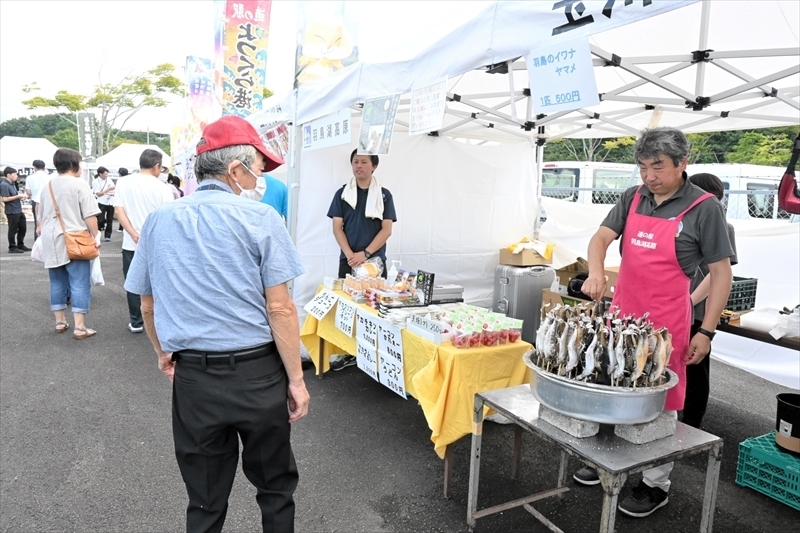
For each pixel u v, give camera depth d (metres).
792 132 15.19
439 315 2.94
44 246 5.04
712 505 1.91
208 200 1.63
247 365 1.64
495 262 6.11
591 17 1.77
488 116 5.10
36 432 3.28
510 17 2.12
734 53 2.60
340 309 3.79
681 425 1.99
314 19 4.13
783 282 4.48
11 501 2.55
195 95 9.14
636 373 1.73
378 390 4.11
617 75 3.97
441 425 2.55
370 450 3.15
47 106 31.41
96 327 5.69
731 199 6.66
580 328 1.81
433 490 2.73
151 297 1.78
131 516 2.45
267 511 1.83
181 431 1.70
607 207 6.05
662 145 2.01
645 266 2.21
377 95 3.18
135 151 21.92
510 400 2.16
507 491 2.74
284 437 1.77
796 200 2.37
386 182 5.27
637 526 2.46
